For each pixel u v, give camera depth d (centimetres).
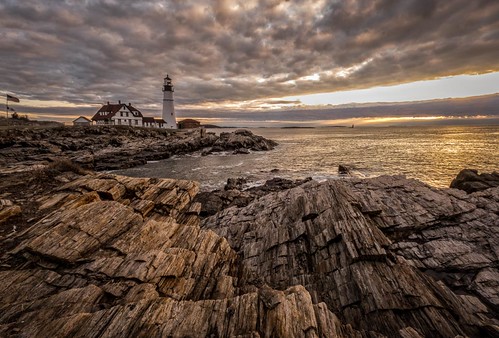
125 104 9725
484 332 823
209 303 730
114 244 1002
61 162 1622
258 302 735
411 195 1758
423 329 834
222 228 1655
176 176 4088
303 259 1238
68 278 824
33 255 880
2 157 4181
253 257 1304
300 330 650
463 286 1107
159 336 611
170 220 1359
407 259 1288
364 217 1356
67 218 1059
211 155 6594
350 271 1065
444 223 1477
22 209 1120
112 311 668
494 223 1420
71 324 624
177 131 10088
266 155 6469
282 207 1780
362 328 870
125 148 6012
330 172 4166
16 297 735
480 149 6450
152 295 775
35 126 6719
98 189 1347
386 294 938
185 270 959
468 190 2333
